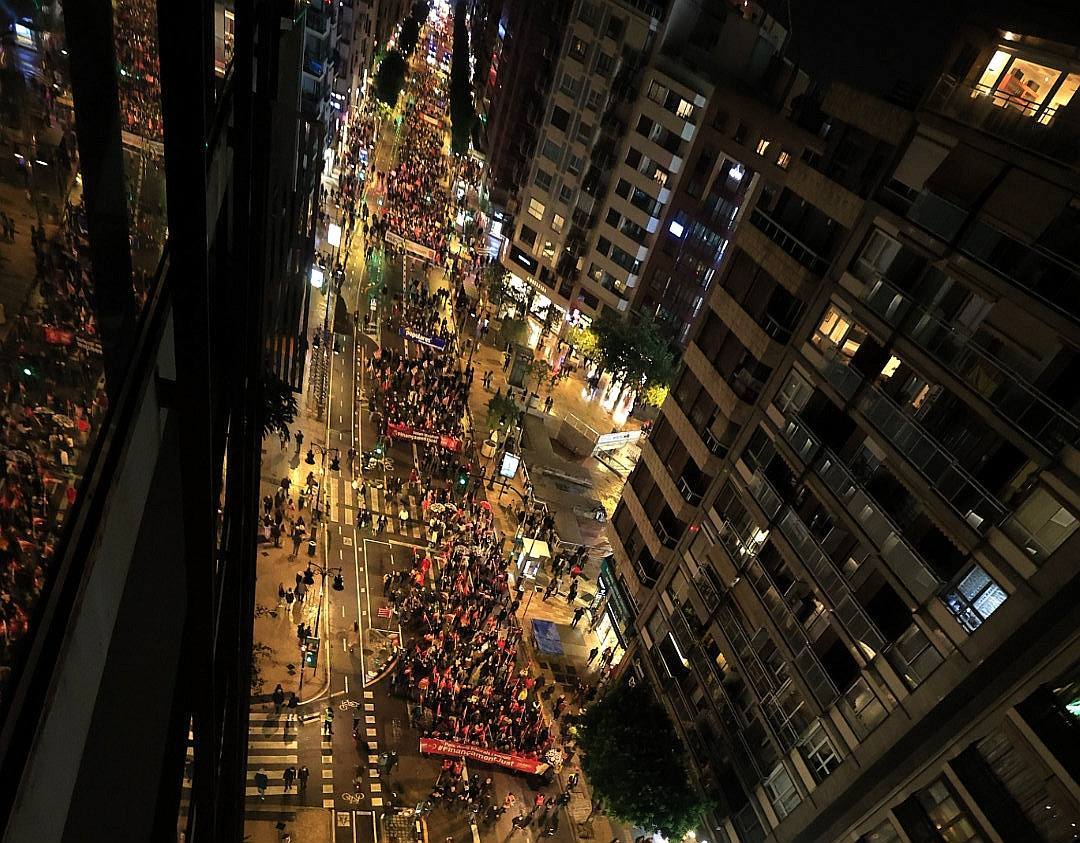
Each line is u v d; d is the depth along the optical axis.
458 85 108.88
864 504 22.42
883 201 22.23
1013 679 17.70
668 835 28.33
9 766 3.01
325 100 48.44
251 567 15.41
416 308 64.75
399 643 35.56
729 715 28.23
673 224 58.84
